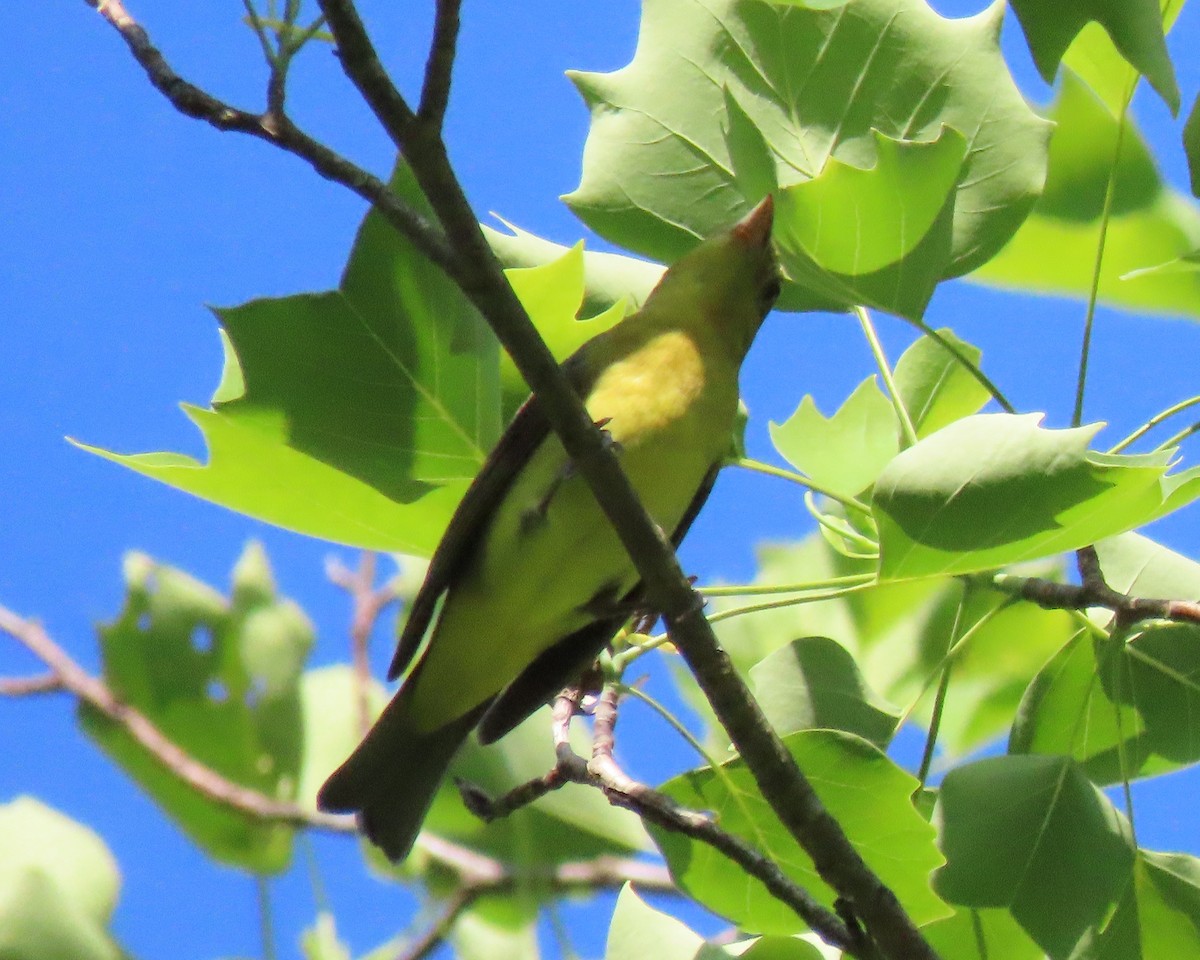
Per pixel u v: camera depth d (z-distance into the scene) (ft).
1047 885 24.18
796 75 29.45
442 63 16.52
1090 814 24.41
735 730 21.49
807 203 25.40
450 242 17.93
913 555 24.31
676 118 29.50
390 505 26.40
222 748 23.13
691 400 27.63
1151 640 27.27
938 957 21.34
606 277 31.01
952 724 33.40
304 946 21.39
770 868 22.21
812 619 34.50
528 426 26.02
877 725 26.66
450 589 27.66
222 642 23.75
